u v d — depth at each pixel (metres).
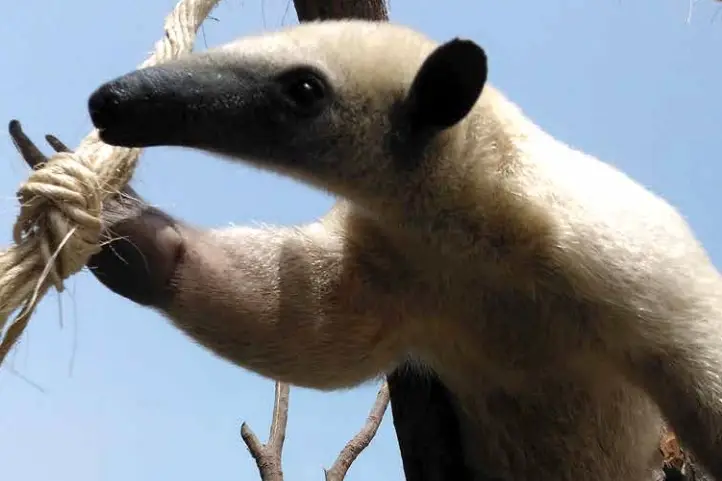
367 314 0.78
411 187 0.74
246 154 0.73
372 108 0.73
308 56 0.73
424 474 0.82
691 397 0.72
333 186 0.74
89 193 0.62
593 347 0.75
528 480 0.80
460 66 0.72
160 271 0.74
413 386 0.83
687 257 0.73
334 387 0.79
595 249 0.72
